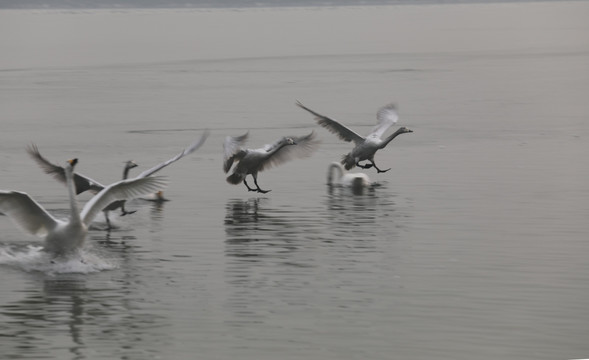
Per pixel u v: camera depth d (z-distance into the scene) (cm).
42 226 1811
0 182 2772
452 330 1483
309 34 11450
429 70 6681
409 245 1983
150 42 10306
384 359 1379
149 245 2012
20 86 5856
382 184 2700
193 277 1775
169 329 1505
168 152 3347
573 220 2191
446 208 2350
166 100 5050
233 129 3916
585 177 2744
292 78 6222
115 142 3575
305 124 4059
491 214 2270
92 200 1838
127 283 1741
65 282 1748
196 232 2127
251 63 7512
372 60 7675
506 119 4131
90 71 6950
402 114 4372
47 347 1434
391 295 1652
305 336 1470
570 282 1708
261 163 2512
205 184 2734
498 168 2923
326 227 2159
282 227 2164
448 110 4497
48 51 9112
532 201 2416
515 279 1730
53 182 2775
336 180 2747
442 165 3003
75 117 4366
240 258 1900
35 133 3831
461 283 1712
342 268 1819
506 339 1443
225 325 1520
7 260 1880
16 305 1620
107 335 1481
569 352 1391
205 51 8894
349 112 4441
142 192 1856
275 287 1708
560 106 4556
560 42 9400
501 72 6431
